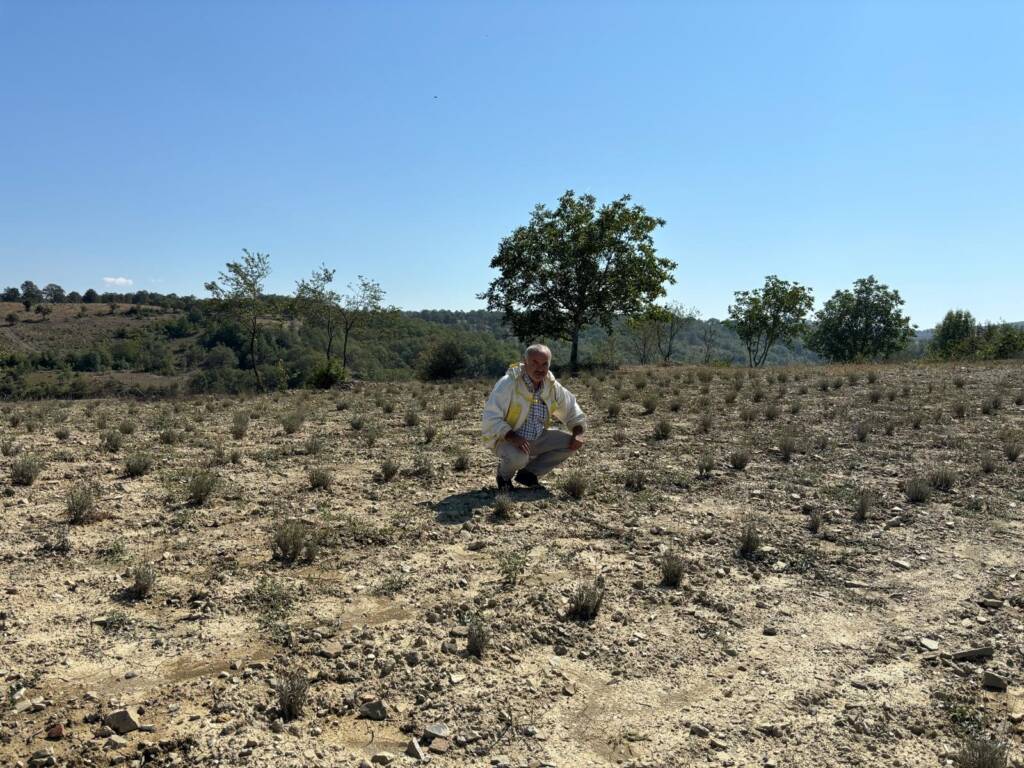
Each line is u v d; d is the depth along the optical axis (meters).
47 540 5.36
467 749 2.89
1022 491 7.28
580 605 4.22
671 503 6.89
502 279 38.56
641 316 38.94
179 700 3.16
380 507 6.60
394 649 3.71
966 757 2.83
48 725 2.93
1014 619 4.29
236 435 11.02
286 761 2.75
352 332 45.88
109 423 12.81
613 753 2.90
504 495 6.48
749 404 15.12
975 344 51.91
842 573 5.07
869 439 10.45
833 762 2.87
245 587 4.52
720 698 3.37
